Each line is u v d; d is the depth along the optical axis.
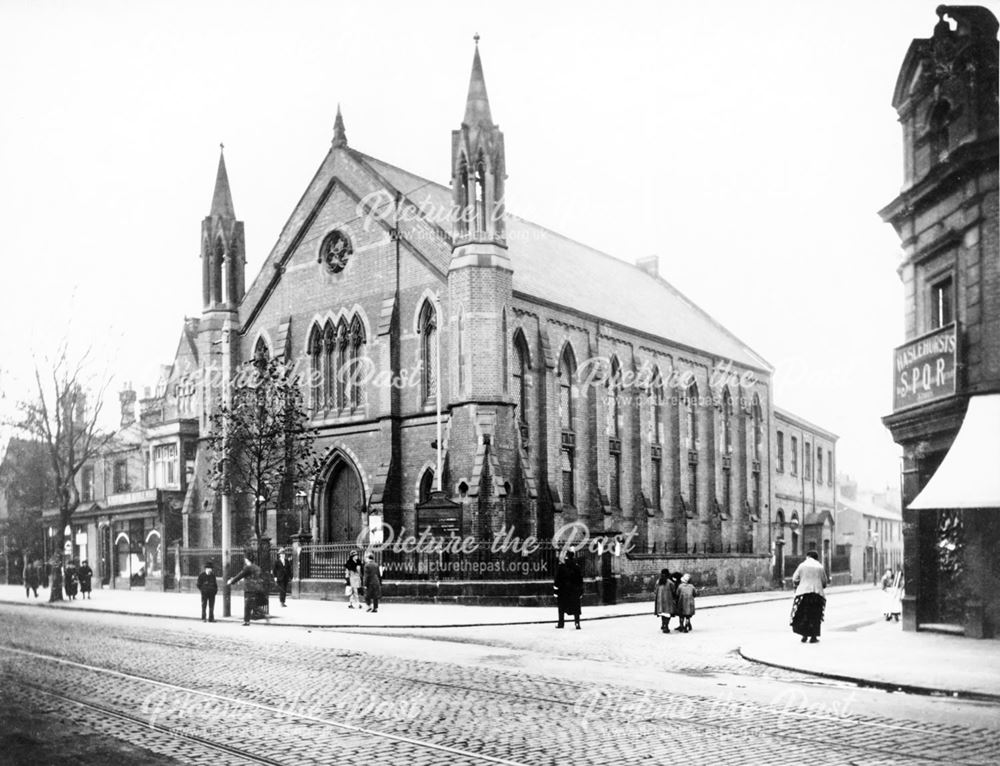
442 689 16.73
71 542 62.91
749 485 69.31
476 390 42.69
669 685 17.27
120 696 16.08
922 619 26.58
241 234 56.28
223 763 11.30
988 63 23.62
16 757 11.73
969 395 23.53
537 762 11.23
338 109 51.00
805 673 18.80
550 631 29.25
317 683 17.48
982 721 13.80
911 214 27.27
